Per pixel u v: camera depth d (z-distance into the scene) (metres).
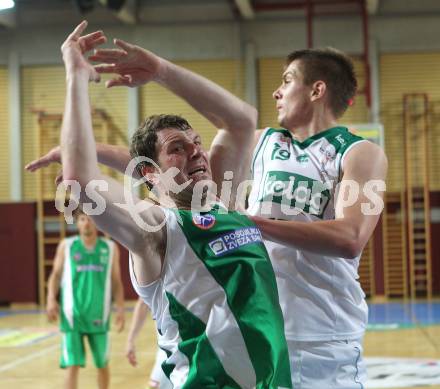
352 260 3.36
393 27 18.02
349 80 3.55
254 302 2.62
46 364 9.34
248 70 18.31
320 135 3.42
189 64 18.55
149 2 18.48
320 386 3.26
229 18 18.41
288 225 2.80
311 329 3.24
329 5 18.03
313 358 3.24
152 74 2.77
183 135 2.80
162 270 2.64
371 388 7.04
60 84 18.70
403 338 10.74
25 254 17.73
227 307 2.60
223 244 2.65
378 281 17.00
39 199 17.77
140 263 2.61
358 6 17.97
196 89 2.88
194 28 18.48
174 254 2.61
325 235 2.81
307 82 3.49
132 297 17.33
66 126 2.40
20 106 18.73
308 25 17.50
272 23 18.34
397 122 17.86
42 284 17.70
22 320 14.57
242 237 2.69
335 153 3.33
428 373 7.85
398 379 7.52
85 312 7.44
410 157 17.56
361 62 18.03
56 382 8.18
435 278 17.27
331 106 3.52
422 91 17.89
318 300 3.26
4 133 18.77
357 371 3.36
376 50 17.98
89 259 7.75
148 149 2.83
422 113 17.72
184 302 2.61
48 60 18.64
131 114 18.42
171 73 2.81
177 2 18.42
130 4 17.81
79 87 2.44
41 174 17.98
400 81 17.94
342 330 3.30
